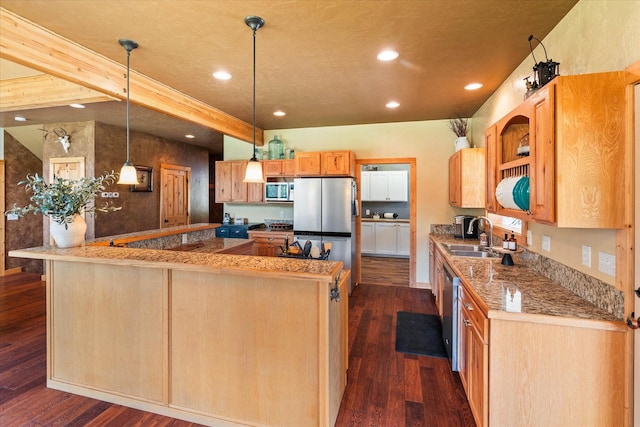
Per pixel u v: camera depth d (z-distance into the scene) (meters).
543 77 1.85
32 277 5.42
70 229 2.41
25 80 3.70
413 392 2.32
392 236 7.42
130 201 5.36
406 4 1.91
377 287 4.99
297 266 1.87
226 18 2.06
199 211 7.30
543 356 1.57
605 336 1.50
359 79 3.11
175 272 2.04
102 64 2.62
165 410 2.09
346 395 2.29
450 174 4.61
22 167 5.66
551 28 2.17
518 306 1.68
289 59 2.67
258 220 5.77
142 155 5.62
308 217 4.74
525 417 1.60
